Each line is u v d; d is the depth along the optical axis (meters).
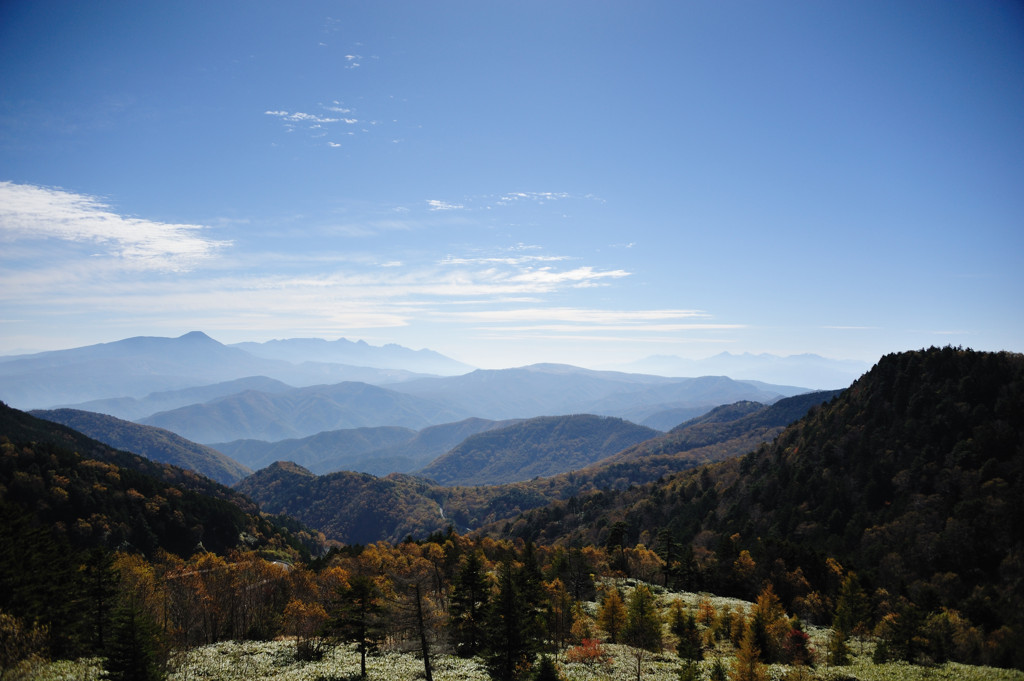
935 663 56.94
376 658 56.81
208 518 187.00
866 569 106.75
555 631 69.19
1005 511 103.69
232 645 60.53
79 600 49.69
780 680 50.94
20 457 161.50
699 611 78.69
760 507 164.00
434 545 105.06
